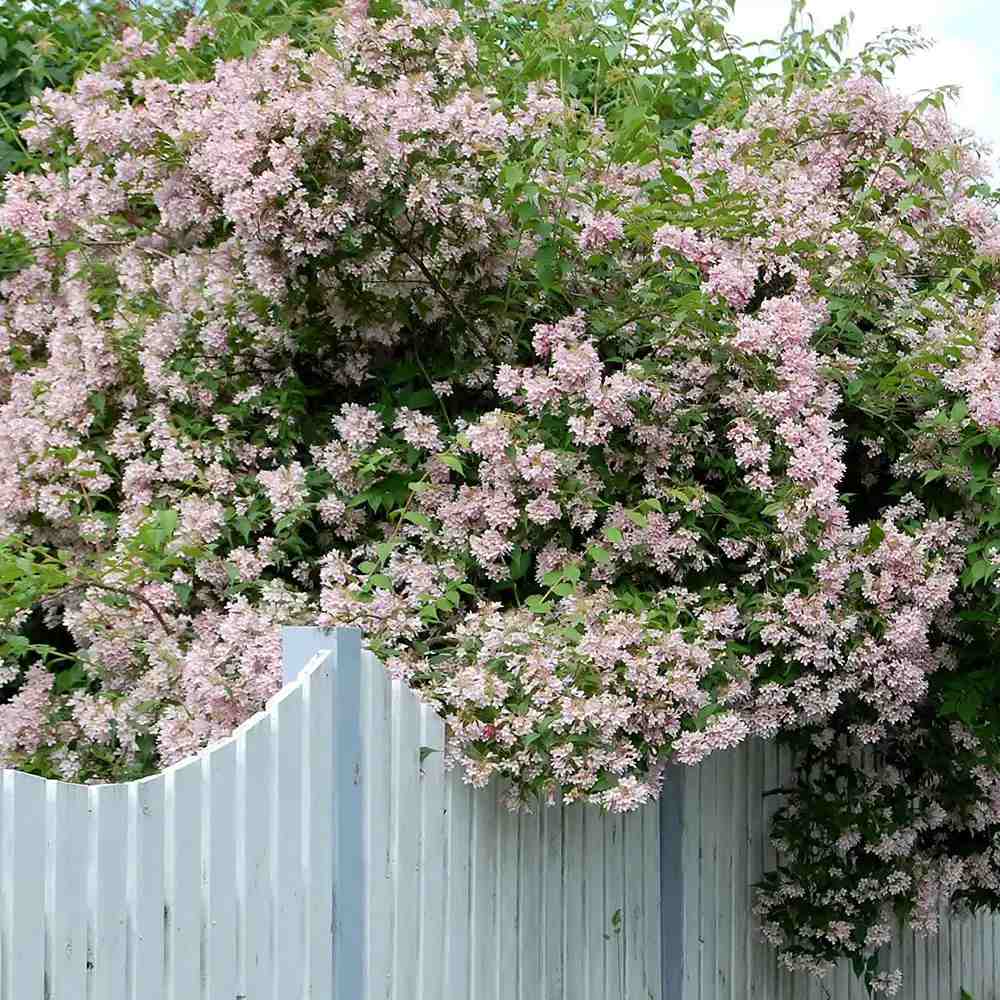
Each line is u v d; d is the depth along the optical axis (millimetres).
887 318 5113
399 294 4562
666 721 3934
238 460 4766
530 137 4648
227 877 3074
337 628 3408
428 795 3676
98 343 4891
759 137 5539
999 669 5105
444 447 4645
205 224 4828
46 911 2650
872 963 5602
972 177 5715
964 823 5777
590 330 4750
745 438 4461
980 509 4762
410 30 4387
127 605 4445
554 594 4414
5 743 4531
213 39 5699
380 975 3480
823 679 4492
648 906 4664
